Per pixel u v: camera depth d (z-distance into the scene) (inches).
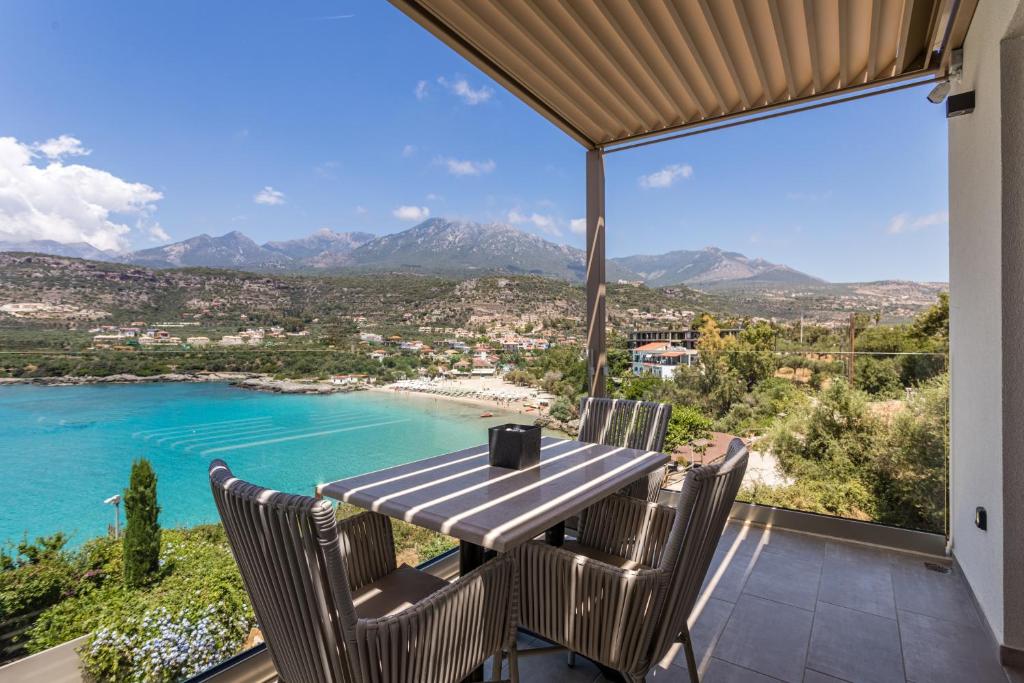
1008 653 82.4
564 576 64.4
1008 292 82.6
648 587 58.6
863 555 124.9
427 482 73.0
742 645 88.5
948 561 120.6
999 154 83.4
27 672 60.8
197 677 74.4
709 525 60.9
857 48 107.2
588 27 95.0
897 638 90.4
